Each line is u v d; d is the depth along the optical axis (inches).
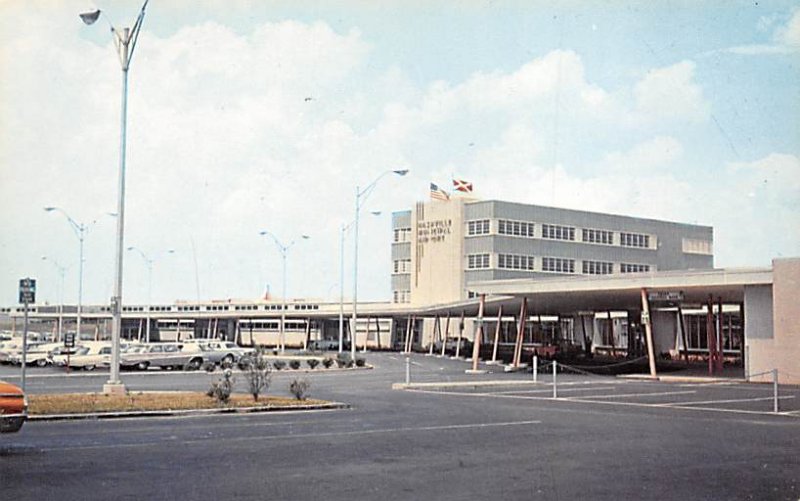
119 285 1153.4
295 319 4404.5
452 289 3912.4
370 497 465.1
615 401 1187.9
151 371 1973.4
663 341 3245.6
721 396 1293.1
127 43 1158.3
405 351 3858.3
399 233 4271.7
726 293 1957.4
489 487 499.2
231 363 2037.4
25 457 593.6
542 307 2714.1
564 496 475.8
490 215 3814.0
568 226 3978.8
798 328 1628.9
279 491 478.3
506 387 1503.4
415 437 736.3
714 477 544.4
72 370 2016.5
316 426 821.2
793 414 995.9
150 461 579.8
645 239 4188.0
